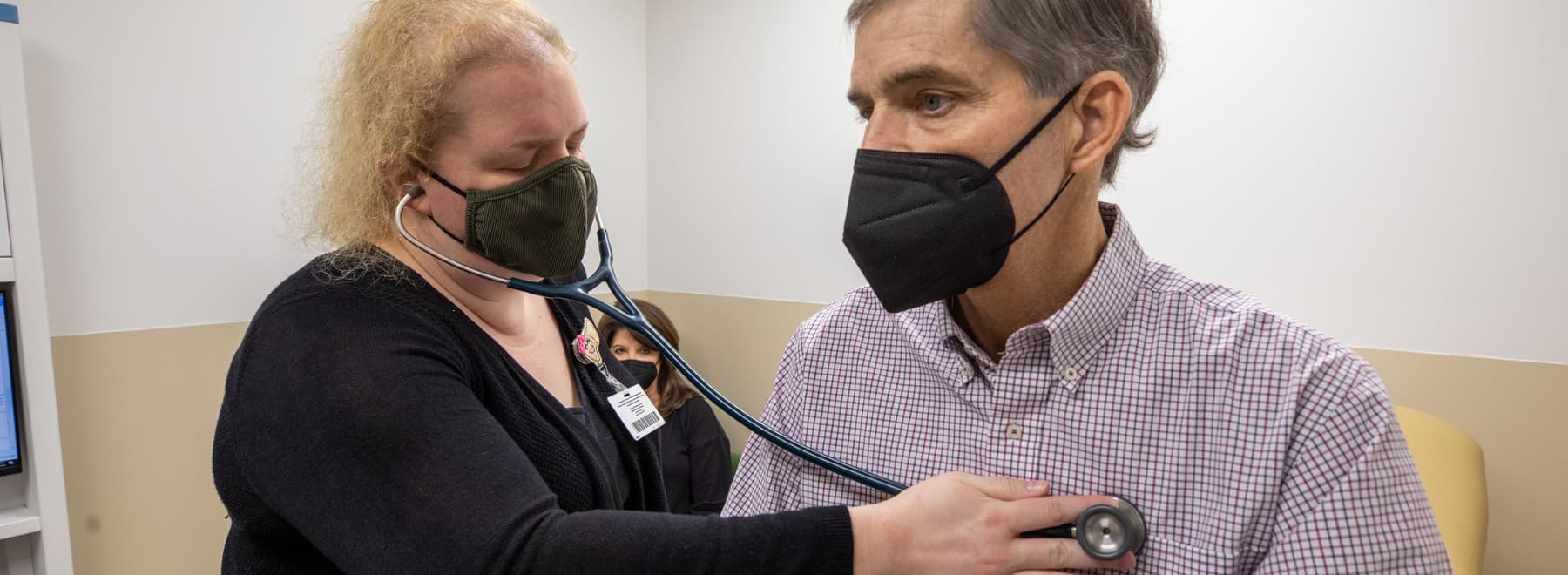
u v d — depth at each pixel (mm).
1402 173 1924
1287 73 2051
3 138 1720
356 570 724
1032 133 672
